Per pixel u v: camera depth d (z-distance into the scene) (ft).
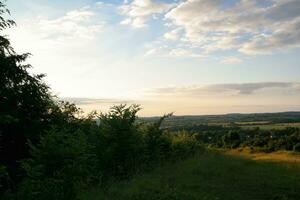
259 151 177.06
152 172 61.31
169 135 90.02
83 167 42.65
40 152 40.57
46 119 58.49
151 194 42.65
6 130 52.39
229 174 60.44
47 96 58.90
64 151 40.52
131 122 59.88
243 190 47.96
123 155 57.62
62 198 37.14
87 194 41.88
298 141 175.73
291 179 56.24
